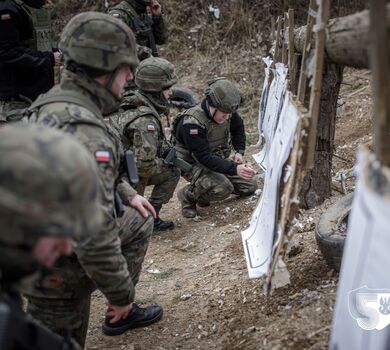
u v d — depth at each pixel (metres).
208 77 7.89
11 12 3.55
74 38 1.96
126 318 2.72
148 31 5.26
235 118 4.51
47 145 1.18
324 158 3.33
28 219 1.14
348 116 5.80
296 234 3.06
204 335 2.56
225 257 3.42
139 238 2.49
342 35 1.84
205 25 8.34
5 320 1.21
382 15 1.26
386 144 1.29
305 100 2.54
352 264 1.41
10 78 3.64
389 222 1.16
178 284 3.21
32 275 1.27
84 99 1.98
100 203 1.85
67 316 2.16
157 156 3.83
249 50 8.05
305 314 2.24
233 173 4.04
